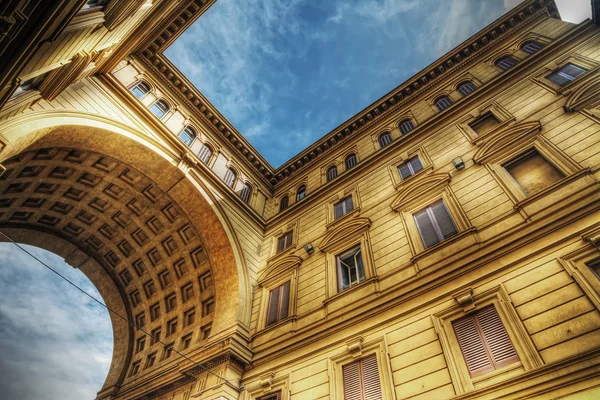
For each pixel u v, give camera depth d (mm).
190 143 18641
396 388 8531
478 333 8203
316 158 22109
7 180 13875
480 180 11562
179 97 19453
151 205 17656
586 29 13422
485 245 9625
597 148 9406
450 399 7434
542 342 7105
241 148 21812
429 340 8836
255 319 14672
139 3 10375
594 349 6289
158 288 18906
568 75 12547
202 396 11930
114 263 19812
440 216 11836
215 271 16828
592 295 7012
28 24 6168
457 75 17953
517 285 8312
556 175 9922
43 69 8531
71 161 15055
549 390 6402
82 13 8008
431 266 10430
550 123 11227
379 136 19344
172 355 15703
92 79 14508
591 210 8289
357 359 10055
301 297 13883
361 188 16641
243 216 18953
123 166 16156
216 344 13227
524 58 14484
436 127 15773
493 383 7164
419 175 13945
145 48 18062
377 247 12875
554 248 8305
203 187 17141
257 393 11672
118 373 17000
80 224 18328
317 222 17219
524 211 9523
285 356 12031
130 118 15484
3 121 9945
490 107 14117
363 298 11430
